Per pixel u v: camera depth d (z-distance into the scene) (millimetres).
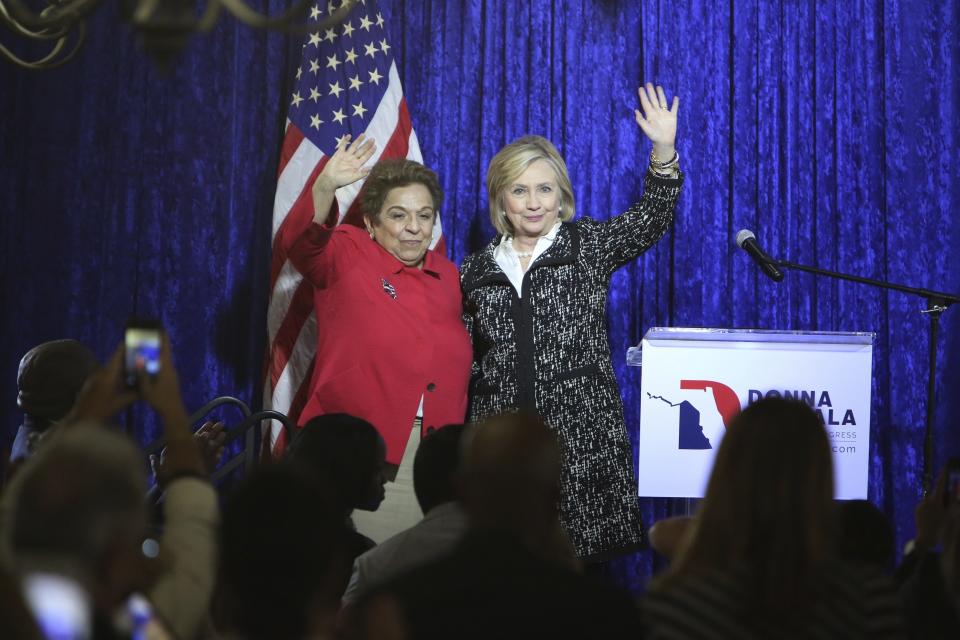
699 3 20672
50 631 5043
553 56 20375
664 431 15930
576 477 15766
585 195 20297
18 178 19922
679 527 9555
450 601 6234
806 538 7250
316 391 15492
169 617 7055
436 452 9438
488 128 20109
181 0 7727
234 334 19953
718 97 20625
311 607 5867
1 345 19797
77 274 19875
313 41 18984
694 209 20484
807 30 20875
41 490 5520
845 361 15961
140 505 5789
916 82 20969
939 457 20703
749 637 7129
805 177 20797
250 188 19969
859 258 20812
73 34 19906
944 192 20906
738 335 15914
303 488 6051
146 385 7906
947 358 20844
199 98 19969
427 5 20281
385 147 18734
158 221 19922
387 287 15672
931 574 8812
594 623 6324
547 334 16109
